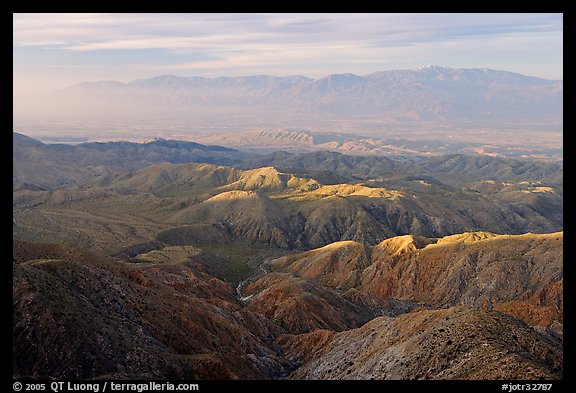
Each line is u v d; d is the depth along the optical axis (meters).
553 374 40.56
